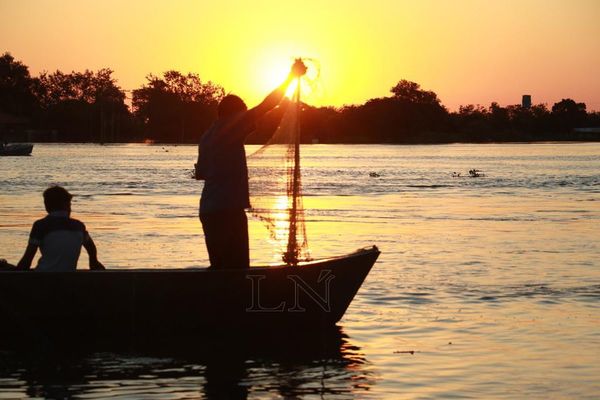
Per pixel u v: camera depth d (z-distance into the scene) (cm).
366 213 3962
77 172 7981
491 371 1327
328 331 1538
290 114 1486
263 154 1508
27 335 1452
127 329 1476
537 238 2964
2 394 1209
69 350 1446
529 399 1196
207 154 1440
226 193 1438
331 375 1306
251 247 2648
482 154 15575
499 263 2355
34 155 13475
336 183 6581
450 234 3084
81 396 1203
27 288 1445
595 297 1877
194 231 3098
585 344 1484
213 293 1479
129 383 1265
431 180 7069
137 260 2373
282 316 1510
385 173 8369
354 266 1528
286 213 1538
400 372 1323
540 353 1428
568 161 11781
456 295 1884
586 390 1237
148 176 7306
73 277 1452
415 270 2220
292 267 1501
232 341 1498
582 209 4231
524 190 5781
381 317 1675
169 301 1473
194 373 1315
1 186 5806
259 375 1305
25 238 2836
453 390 1236
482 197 5100
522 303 1809
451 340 1511
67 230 1492
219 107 1450
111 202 4516
